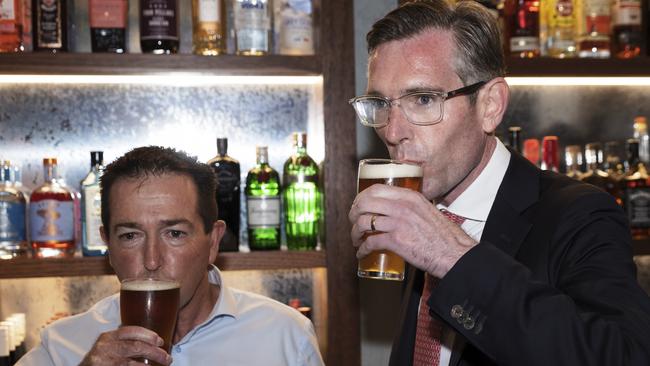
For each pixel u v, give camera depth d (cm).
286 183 229
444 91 133
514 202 137
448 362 137
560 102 260
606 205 126
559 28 234
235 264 211
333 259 214
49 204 214
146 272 149
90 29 218
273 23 240
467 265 112
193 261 153
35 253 214
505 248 132
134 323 128
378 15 247
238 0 221
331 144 215
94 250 212
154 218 149
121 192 150
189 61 209
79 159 238
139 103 241
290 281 248
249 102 246
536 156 239
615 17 241
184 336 165
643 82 253
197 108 244
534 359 107
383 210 116
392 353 154
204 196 156
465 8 138
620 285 114
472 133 137
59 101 237
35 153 237
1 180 220
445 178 136
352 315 214
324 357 236
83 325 170
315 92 240
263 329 168
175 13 217
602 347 104
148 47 216
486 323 110
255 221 221
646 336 106
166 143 242
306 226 227
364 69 246
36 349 170
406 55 133
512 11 231
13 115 236
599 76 228
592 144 240
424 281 151
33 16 215
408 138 134
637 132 244
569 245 124
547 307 107
